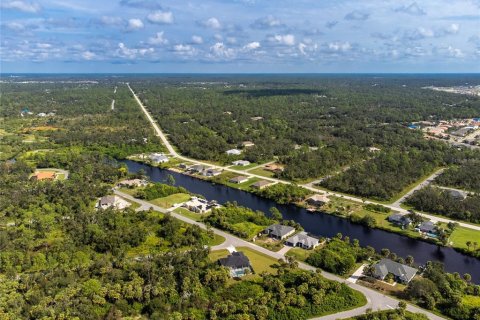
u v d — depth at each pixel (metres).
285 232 161.88
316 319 111.19
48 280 124.31
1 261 134.38
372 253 145.88
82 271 129.75
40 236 156.38
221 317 111.31
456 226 171.88
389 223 177.75
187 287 120.38
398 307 114.25
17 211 178.50
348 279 131.25
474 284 130.50
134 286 118.44
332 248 148.38
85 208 185.88
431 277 127.50
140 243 153.38
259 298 115.81
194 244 153.75
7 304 110.94
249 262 138.25
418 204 195.62
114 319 110.25
